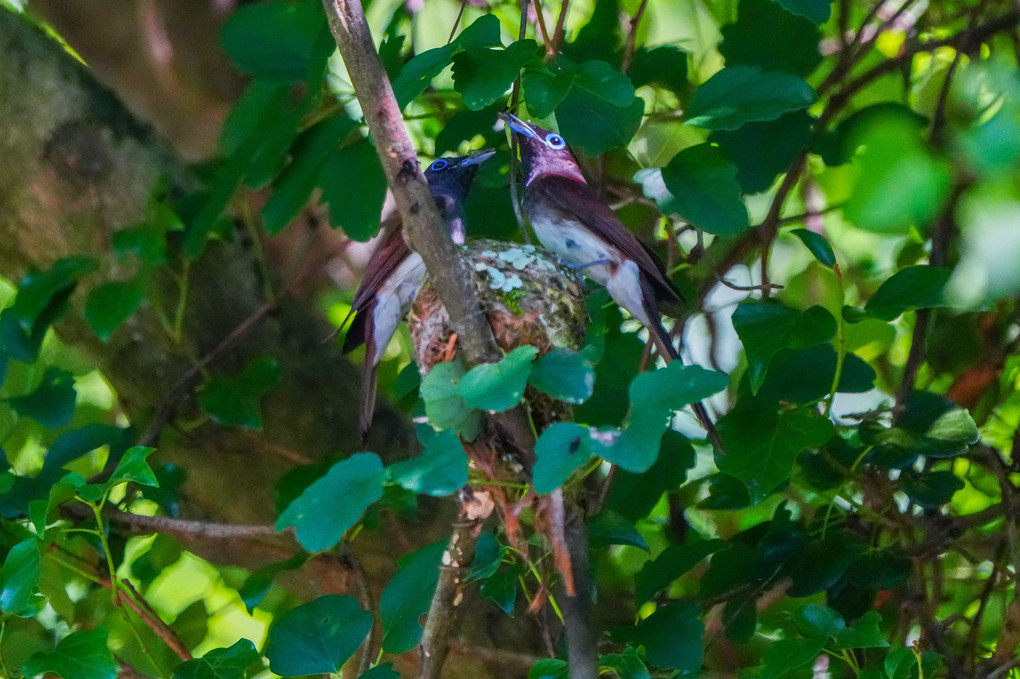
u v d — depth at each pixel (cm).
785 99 694
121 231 875
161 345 957
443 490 518
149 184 955
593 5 1059
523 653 908
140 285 855
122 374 967
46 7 1162
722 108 698
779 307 702
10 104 938
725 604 852
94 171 946
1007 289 296
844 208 331
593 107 728
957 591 980
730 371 1072
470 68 642
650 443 477
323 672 619
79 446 855
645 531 1036
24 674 605
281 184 793
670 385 496
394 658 880
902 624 821
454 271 588
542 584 627
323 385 980
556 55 740
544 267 762
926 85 1021
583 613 588
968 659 836
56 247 951
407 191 571
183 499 978
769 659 631
